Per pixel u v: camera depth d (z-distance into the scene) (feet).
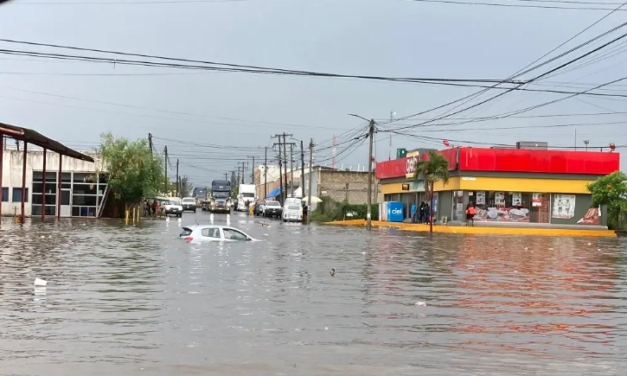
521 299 41.16
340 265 60.54
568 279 53.16
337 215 229.25
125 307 35.14
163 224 149.79
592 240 124.16
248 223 178.70
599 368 24.43
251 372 22.99
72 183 188.55
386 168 216.74
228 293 40.73
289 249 79.92
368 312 35.06
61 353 25.11
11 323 30.60
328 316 33.63
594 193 151.12
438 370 23.67
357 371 23.32
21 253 67.26
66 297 38.32
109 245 79.56
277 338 28.27
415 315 34.50
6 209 188.24
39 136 131.64
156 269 53.57
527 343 28.40
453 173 166.81
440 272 56.24
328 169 302.25
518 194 165.07
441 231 151.64
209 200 337.72
